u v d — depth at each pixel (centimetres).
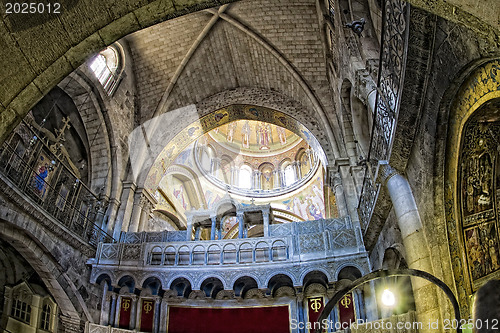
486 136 634
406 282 1070
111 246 1441
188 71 1986
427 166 723
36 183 1287
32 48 396
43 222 1191
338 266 1249
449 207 695
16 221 1091
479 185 670
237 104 2077
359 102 1552
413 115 748
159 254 1421
